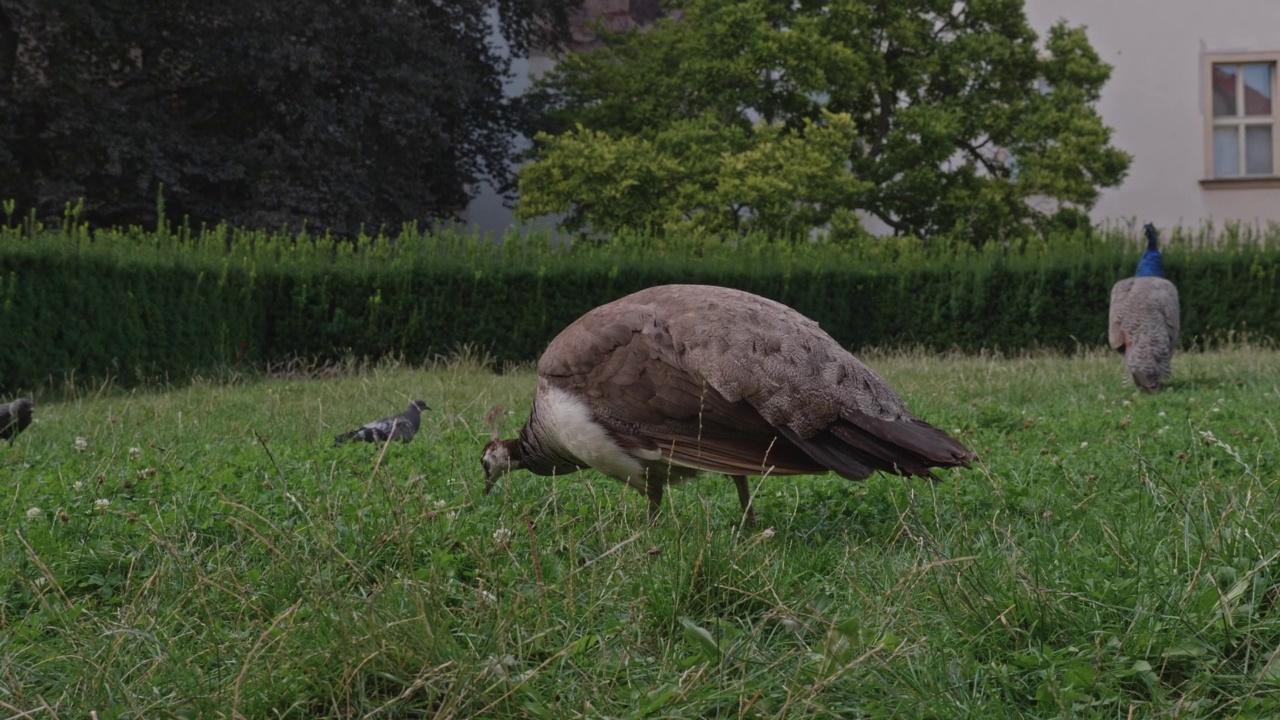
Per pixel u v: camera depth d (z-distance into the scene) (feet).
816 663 10.30
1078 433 23.59
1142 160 81.00
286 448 22.08
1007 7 74.59
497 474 17.63
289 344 52.39
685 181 71.36
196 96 79.97
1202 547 11.87
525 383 39.96
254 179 76.95
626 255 55.67
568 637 10.96
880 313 59.06
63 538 15.12
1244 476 16.24
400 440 23.08
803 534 15.56
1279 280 55.52
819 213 70.90
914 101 76.89
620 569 12.46
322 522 13.69
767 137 70.90
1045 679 10.01
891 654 10.25
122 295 42.14
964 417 26.55
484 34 91.66
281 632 10.67
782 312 14.94
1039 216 76.89
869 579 12.61
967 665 10.48
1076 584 11.84
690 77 75.92
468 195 95.76
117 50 75.41
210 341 47.52
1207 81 80.23
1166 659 10.39
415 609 11.02
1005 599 11.43
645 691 10.09
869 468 13.98
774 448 14.52
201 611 11.74
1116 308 35.40
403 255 53.47
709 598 11.95
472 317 52.90
